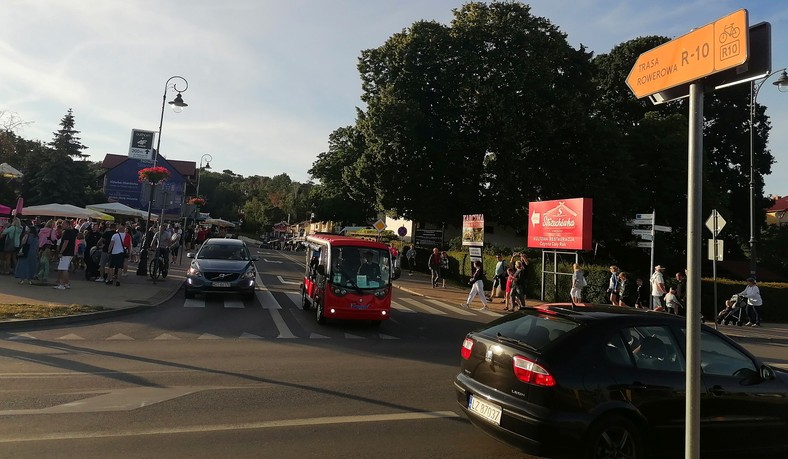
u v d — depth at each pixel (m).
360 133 37.59
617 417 4.33
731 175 41.94
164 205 19.86
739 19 2.58
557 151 34.25
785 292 21.67
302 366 8.44
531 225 23.19
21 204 21.16
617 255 39.38
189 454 4.59
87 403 5.89
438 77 34.19
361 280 12.71
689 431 2.73
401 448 5.02
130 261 26.11
